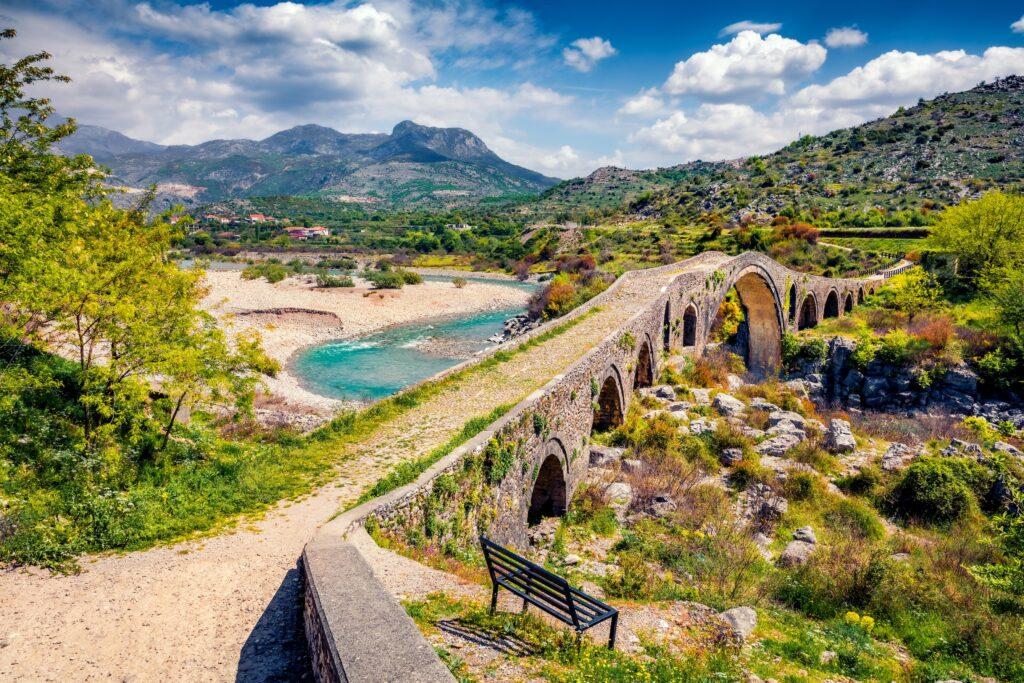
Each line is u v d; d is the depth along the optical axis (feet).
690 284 143.64
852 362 147.74
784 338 162.40
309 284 312.50
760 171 611.06
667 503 80.38
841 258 275.59
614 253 360.69
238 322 223.30
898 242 280.10
